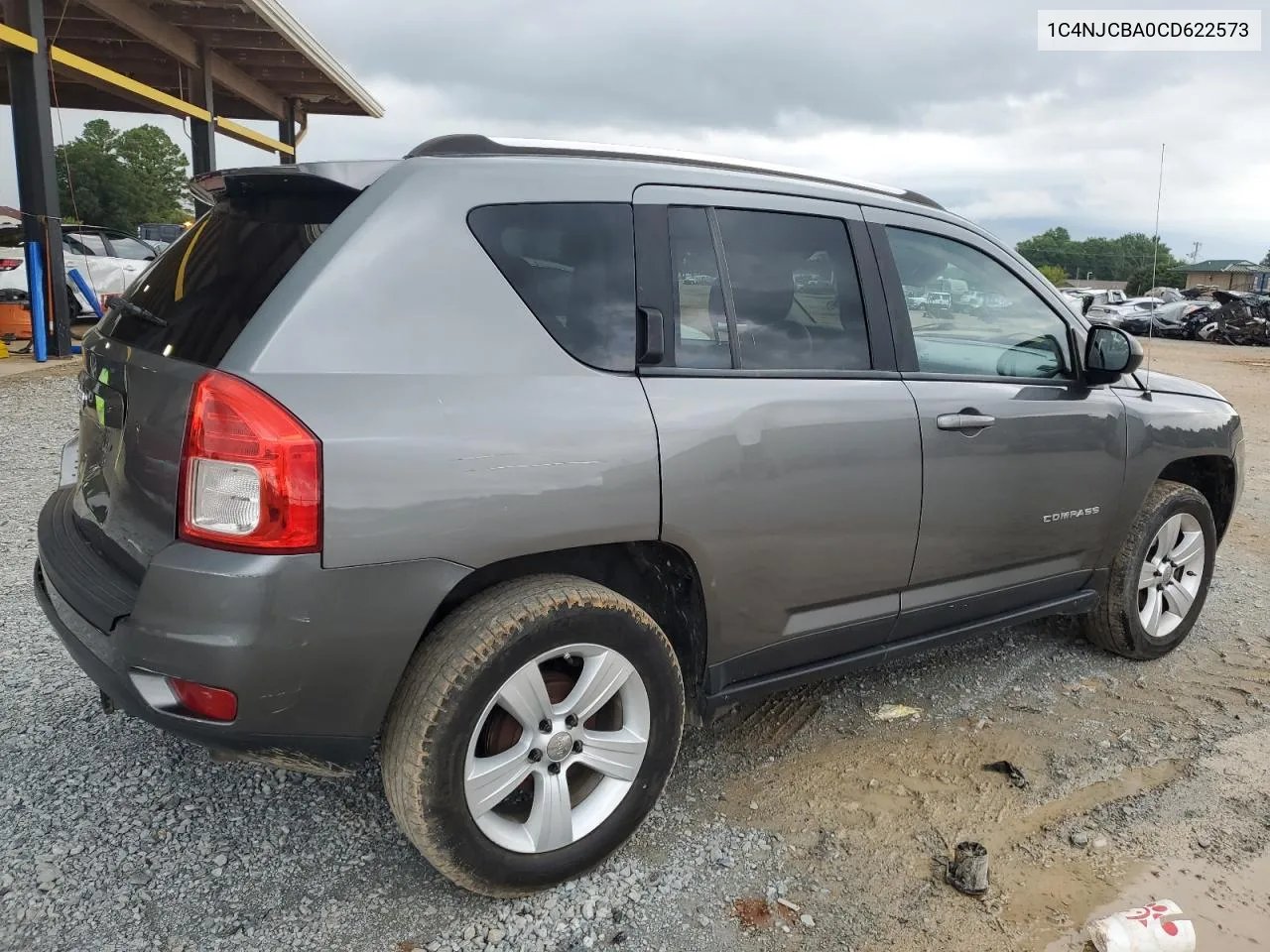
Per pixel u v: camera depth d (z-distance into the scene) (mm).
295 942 2256
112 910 2322
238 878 2473
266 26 12297
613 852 2572
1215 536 4340
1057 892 2557
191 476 2039
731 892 2514
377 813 2787
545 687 2373
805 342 2898
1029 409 3379
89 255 14305
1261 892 2582
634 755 2535
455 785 2221
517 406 2271
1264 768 3232
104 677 2145
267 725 2078
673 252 2662
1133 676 4000
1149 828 2865
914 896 2518
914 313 3188
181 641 1999
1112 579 3979
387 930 2314
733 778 3076
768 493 2684
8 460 6656
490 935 2305
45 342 10914
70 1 10719
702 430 2541
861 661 3154
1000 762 3225
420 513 2121
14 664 3568
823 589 2916
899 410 2992
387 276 2213
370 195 2279
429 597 2164
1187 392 4270
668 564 2684
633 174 2660
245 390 2012
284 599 2004
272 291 2156
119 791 2809
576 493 2322
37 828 2613
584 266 2502
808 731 3412
